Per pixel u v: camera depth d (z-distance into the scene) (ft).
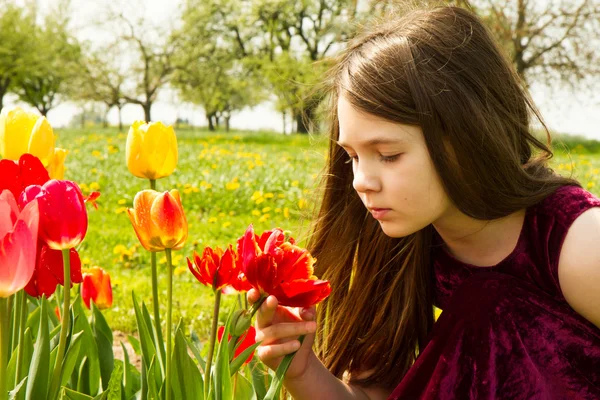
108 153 52.08
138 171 5.48
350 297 6.50
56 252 4.45
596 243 5.15
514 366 5.46
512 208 5.32
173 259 18.11
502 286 5.57
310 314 5.23
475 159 5.08
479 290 5.62
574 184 5.69
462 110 5.06
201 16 147.33
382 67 5.01
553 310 5.49
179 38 150.51
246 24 144.87
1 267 3.64
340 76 5.35
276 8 137.69
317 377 5.75
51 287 4.48
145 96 151.84
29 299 7.15
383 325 6.50
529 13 82.17
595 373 5.47
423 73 5.05
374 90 4.90
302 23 139.64
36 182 4.69
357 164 5.28
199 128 175.01
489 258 5.80
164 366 5.22
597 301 5.21
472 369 5.51
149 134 5.39
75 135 89.04
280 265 4.24
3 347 4.07
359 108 4.95
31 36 157.89
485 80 5.33
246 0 145.69
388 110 4.86
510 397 5.45
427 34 5.29
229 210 30.12
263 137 111.14
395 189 4.96
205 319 13.70
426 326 6.53
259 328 5.00
